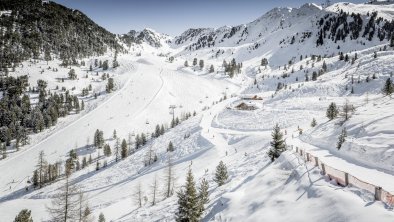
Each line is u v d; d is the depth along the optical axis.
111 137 165.88
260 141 80.38
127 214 49.25
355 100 111.94
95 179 104.31
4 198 106.25
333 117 66.62
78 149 150.88
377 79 138.00
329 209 17.62
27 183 117.06
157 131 147.88
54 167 116.81
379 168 28.80
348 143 37.59
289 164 29.75
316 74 191.00
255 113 125.50
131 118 191.12
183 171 75.88
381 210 15.61
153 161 103.69
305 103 123.12
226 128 113.94
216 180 42.91
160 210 39.72
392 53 177.62
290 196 22.17
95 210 60.88
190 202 27.25
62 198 41.91
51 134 169.38
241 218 22.33
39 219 76.56
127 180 90.88
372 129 38.00
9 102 196.00
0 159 143.25
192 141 105.31
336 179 20.97
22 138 159.25
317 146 45.97
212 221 24.81
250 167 45.00
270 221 19.52
